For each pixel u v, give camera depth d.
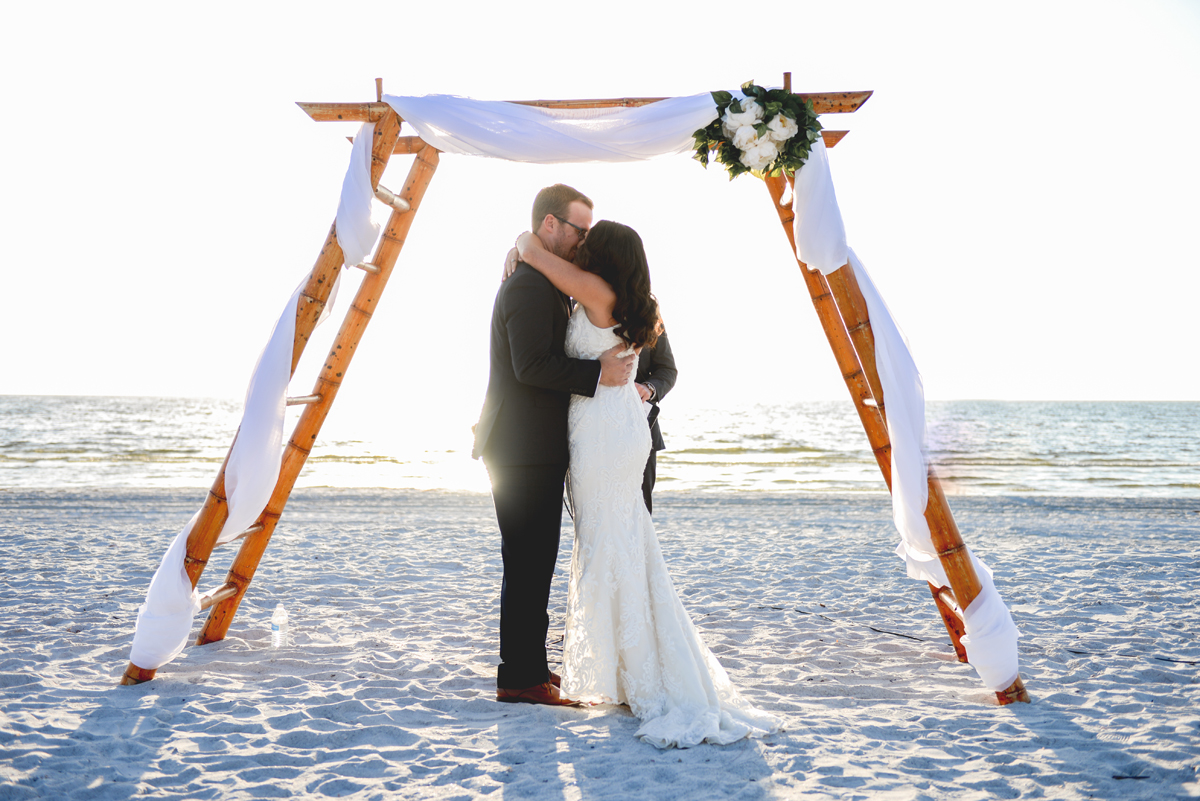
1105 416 68.50
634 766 2.53
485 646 4.22
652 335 3.04
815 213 3.17
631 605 2.96
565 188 3.14
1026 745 2.74
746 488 18.08
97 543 7.88
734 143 3.16
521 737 2.81
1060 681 3.55
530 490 3.05
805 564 7.13
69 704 3.08
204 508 3.31
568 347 3.07
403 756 2.65
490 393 3.14
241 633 4.38
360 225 3.27
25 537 8.23
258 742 2.74
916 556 3.71
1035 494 16.58
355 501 12.58
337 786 2.38
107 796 2.28
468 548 7.98
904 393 3.20
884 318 3.25
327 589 5.74
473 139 3.27
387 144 3.36
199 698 3.19
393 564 6.93
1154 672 3.61
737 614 5.09
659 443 3.49
